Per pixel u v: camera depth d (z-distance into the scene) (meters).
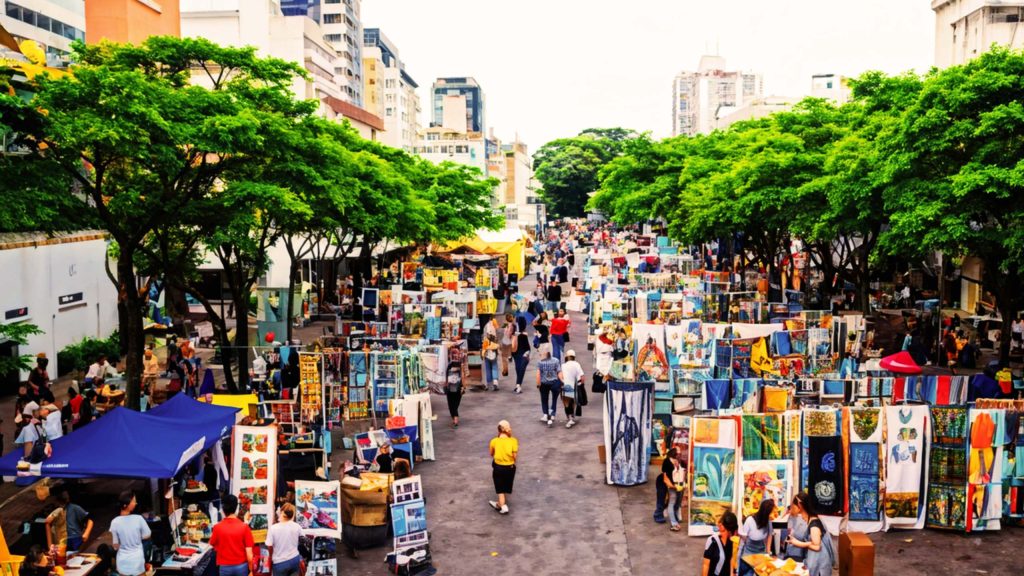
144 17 50.06
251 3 82.12
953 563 13.56
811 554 11.77
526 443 20.42
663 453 17.81
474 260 48.19
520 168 190.62
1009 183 18.78
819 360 21.53
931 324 30.41
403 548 13.56
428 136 155.62
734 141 47.34
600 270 41.41
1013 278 22.98
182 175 19.88
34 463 12.74
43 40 41.47
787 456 14.72
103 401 21.02
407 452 18.00
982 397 17.91
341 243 40.91
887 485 14.86
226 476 14.89
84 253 31.77
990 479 14.77
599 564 13.74
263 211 22.56
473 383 27.02
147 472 12.58
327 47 105.31
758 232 41.97
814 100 36.38
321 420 18.81
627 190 58.72
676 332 21.30
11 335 16.81
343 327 29.30
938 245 21.52
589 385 26.72
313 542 13.46
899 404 16.27
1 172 15.85
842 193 25.73
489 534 15.02
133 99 16.75
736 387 17.08
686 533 15.02
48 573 11.34
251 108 20.27
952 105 20.67
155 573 12.98
